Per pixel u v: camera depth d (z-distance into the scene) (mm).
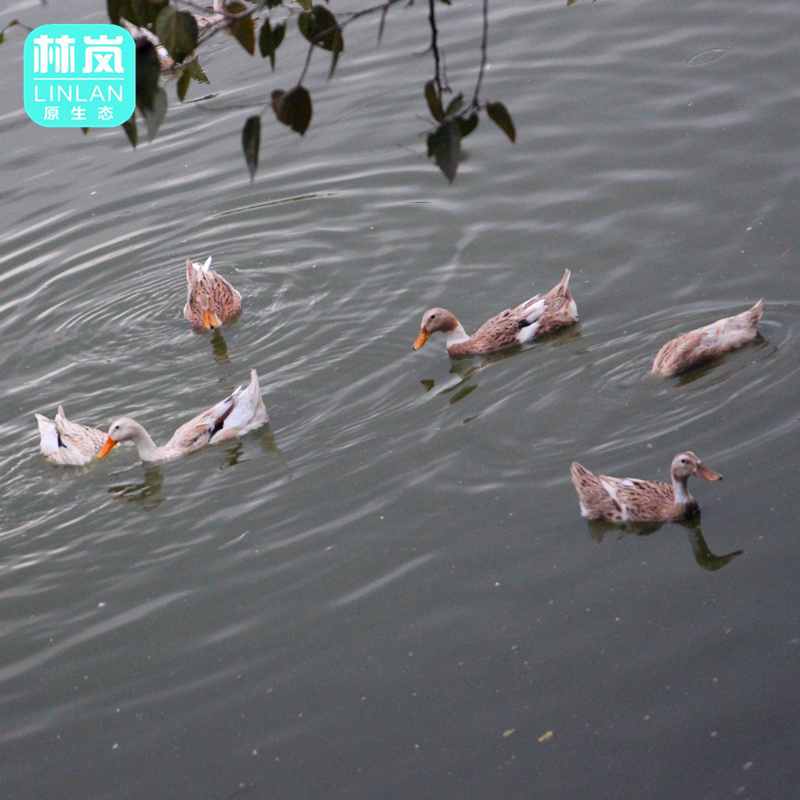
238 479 14430
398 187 20750
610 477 12594
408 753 10023
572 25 24375
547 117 21547
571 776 9531
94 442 15469
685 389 14273
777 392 13773
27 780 10445
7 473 15469
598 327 16078
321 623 11688
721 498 12430
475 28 24922
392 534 12781
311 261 19234
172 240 20406
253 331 17719
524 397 14906
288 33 26000
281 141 22797
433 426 14664
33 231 21172
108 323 18516
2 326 18797
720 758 9445
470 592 11734
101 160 23156
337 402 15688
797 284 15898
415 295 17844
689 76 21828
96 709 11125
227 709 10844
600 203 18984
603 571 11750
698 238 17531
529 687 10469
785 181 18344
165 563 13094
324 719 10531
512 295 17312
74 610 12578
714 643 10570
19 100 25547
